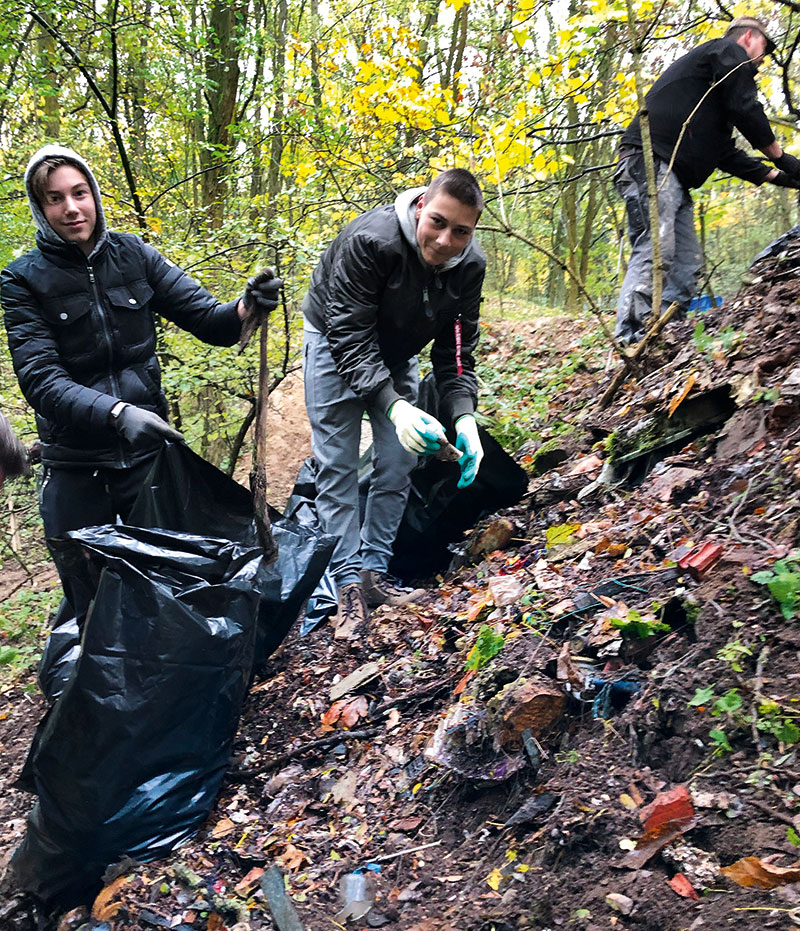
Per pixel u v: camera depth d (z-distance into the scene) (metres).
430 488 3.94
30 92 8.46
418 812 2.30
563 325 8.02
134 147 9.23
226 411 7.32
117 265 3.05
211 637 2.51
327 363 3.61
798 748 1.79
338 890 2.13
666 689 2.04
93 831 2.38
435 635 3.14
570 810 1.93
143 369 3.17
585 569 2.89
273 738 2.95
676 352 4.21
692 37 5.83
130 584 2.43
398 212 3.12
